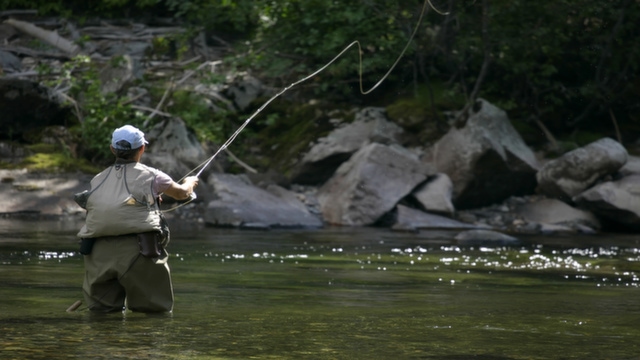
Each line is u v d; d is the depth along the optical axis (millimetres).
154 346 6438
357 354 6340
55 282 10219
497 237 17422
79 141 22812
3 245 14383
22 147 22188
